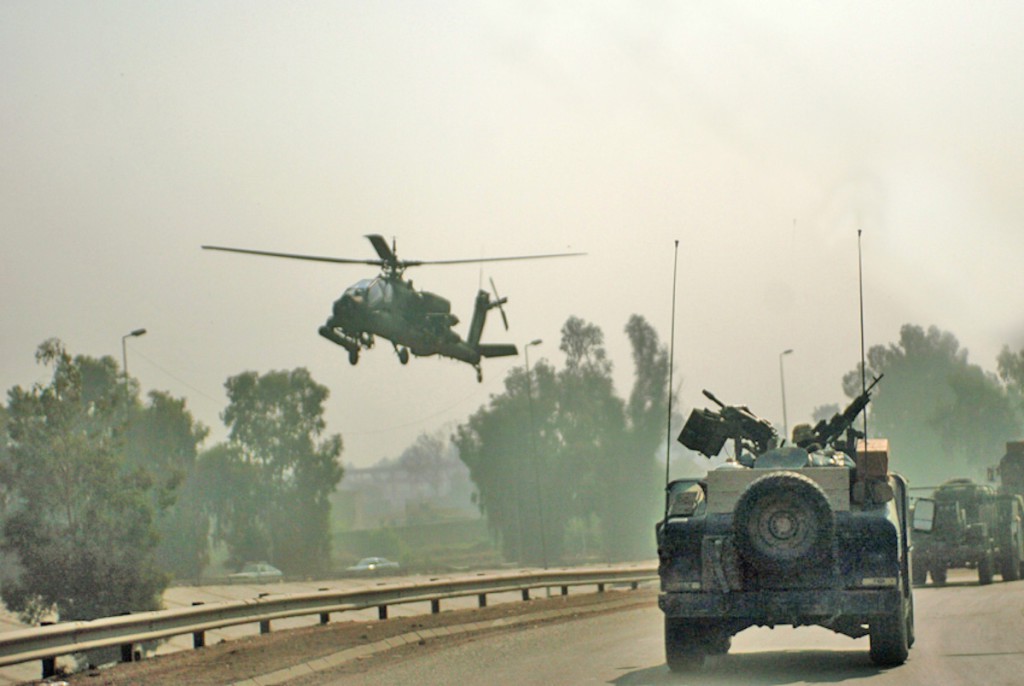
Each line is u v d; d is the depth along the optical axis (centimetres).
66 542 5309
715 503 1480
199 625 1912
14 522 5256
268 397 10300
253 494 10119
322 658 1792
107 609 5244
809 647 1839
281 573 9575
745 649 1839
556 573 3312
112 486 5403
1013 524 3744
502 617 2591
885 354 12219
